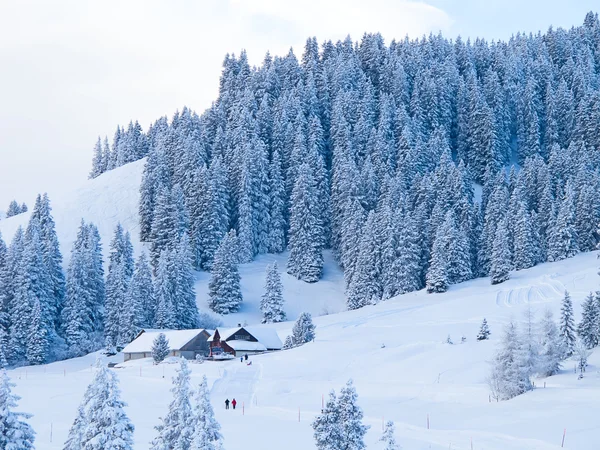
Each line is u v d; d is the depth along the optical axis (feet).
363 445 108.68
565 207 481.87
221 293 482.28
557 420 169.89
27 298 414.62
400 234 492.13
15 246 452.76
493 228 501.15
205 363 329.93
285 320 470.80
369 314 429.38
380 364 277.85
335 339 344.90
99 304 462.60
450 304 407.85
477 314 368.48
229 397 250.16
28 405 246.68
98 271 476.13
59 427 204.44
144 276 453.17
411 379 251.60
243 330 371.56
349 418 108.78
